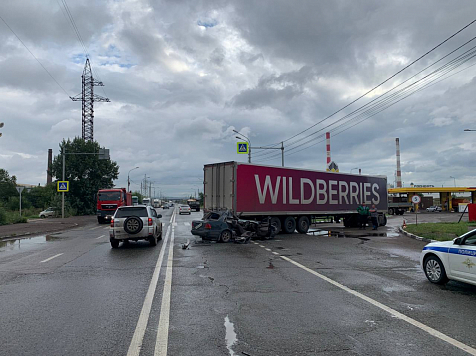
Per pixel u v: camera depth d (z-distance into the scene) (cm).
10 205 5991
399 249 1443
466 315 589
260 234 1800
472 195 6781
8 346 459
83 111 6181
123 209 1489
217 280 849
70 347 457
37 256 1265
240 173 1812
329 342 473
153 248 1445
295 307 630
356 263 1100
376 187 2775
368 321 557
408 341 477
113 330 517
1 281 851
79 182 5325
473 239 760
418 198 2569
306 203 2164
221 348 454
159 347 457
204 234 1644
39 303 657
